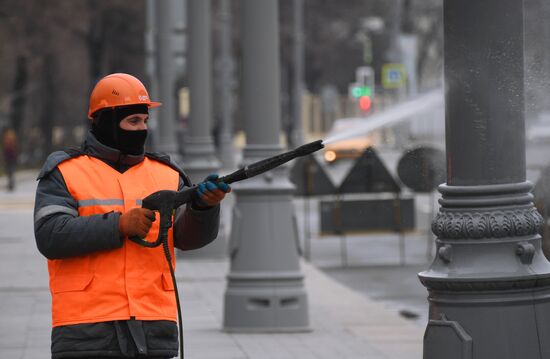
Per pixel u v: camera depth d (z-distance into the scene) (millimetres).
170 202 11375
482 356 11383
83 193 11570
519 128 11469
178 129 92188
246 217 24484
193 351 22031
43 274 34375
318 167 40938
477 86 11367
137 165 11914
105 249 11305
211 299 29547
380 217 40125
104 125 11750
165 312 11586
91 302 11320
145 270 11500
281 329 24359
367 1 179750
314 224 55031
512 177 11492
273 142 24438
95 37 122750
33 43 109750
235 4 162375
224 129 104750
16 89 121125
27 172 114688
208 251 39031
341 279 36156
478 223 11414
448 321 11508
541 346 11453
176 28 53656
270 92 24359
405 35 115375
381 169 40312
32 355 21328
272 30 24312
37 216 11414
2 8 104938
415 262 40031
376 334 24344
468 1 11320
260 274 24359
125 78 11789
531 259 11438
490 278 11273
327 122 145500
